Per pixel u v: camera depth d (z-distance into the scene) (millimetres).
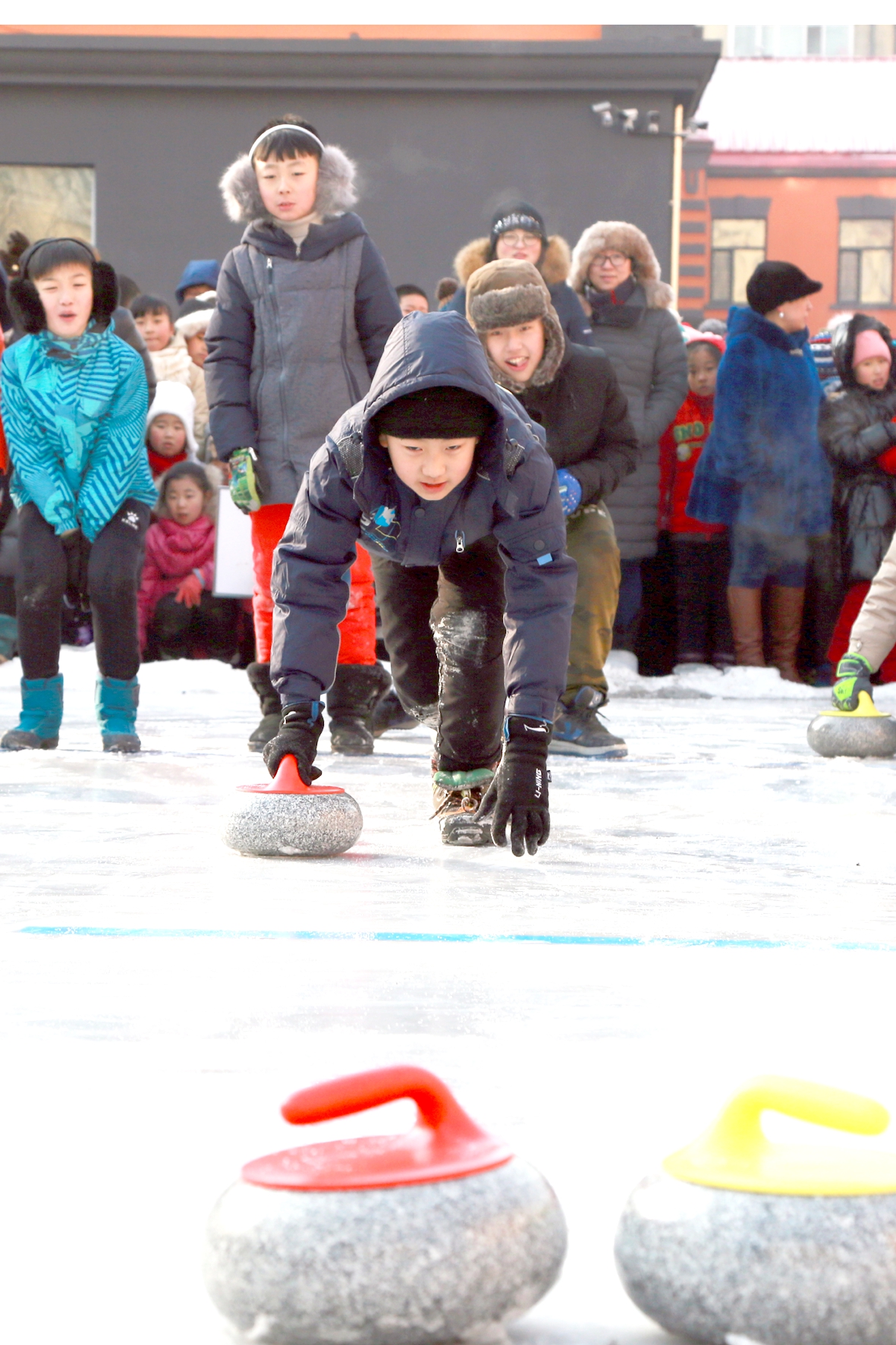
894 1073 3264
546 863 5914
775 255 51250
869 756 9688
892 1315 1867
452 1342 1890
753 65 51969
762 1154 2027
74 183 26969
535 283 8352
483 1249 1895
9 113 26562
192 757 9359
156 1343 2045
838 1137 2791
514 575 5250
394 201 27156
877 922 4879
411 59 26406
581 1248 2346
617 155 27078
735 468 15422
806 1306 1863
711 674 15836
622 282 14750
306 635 5918
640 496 15578
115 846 6191
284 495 9227
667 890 5387
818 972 4172
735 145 51031
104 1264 2297
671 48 26453
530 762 5086
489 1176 1970
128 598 9398
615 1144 2828
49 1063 3291
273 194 9102
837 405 15664
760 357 15242
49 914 4852
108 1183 2621
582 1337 2029
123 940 4473
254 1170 2010
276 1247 1891
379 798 7660
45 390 8969
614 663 16094
